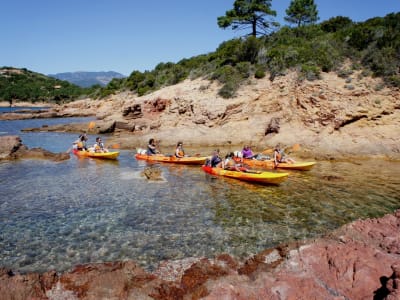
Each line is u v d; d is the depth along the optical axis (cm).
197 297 514
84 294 523
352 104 2011
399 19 2620
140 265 655
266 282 552
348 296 508
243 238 777
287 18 4219
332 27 3262
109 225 855
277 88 2483
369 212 946
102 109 5288
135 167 1591
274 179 1226
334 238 724
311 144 1959
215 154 1502
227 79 2778
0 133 3097
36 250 724
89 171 1493
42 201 1049
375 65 2191
